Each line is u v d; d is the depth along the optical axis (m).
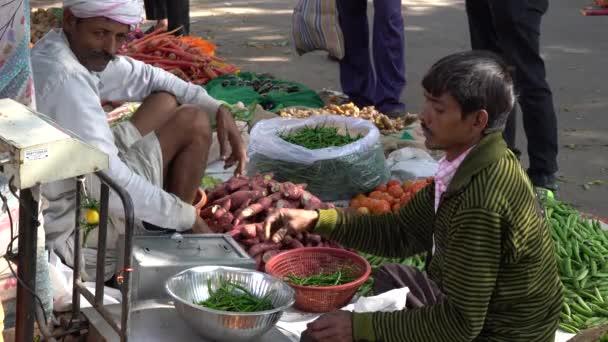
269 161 4.51
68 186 3.44
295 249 3.57
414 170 4.93
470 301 2.44
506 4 4.91
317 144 4.70
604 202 5.46
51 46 3.33
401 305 3.04
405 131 5.66
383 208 4.35
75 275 2.92
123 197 2.53
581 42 9.65
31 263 2.49
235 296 3.06
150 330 2.96
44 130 2.36
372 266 3.89
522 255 2.46
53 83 3.26
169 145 3.72
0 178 2.81
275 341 3.01
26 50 2.86
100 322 2.94
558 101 7.50
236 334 2.84
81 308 3.06
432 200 2.84
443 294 2.77
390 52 6.36
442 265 2.63
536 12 4.96
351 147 4.50
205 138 3.77
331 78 8.00
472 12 5.48
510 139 5.20
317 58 8.75
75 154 2.32
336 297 3.31
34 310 2.56
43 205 3.13
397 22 6.33
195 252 3.34
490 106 2.43
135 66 4.04
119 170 3.34
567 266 3.90
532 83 5.02
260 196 3.99
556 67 8.61
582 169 6.00
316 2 6.46
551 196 4.60
